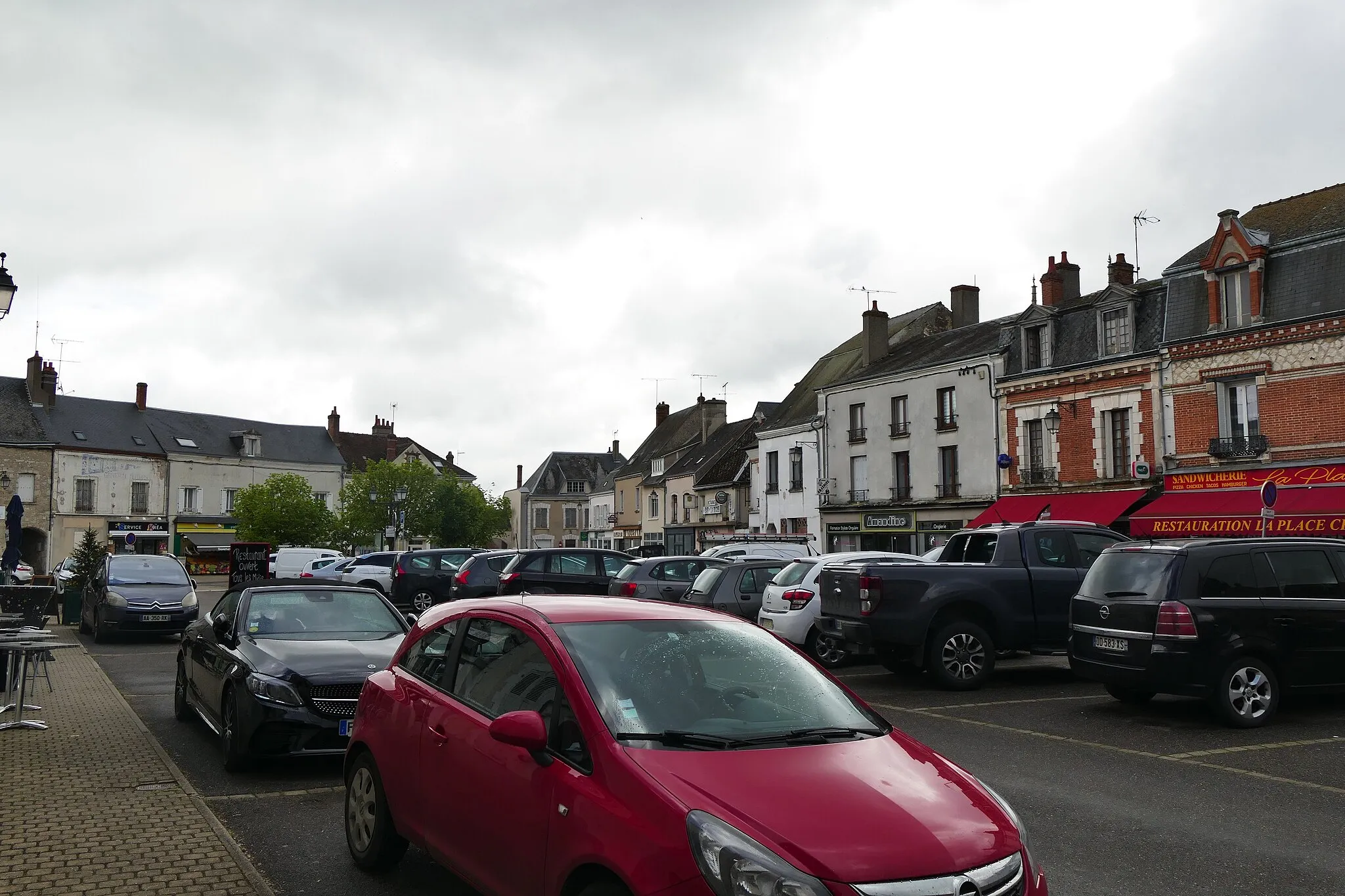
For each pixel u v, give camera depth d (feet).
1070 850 19.02
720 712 13.97
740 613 51.16
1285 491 77.30
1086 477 96.37
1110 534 43.11
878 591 39.01
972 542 43.60
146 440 190.70
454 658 16.97
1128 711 34.68
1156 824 20.75
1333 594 33.09
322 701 25.35
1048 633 40.88
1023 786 23.97
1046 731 30.99
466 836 14.74
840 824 11.18
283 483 188.96
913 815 11.59
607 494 247.29
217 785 24.81
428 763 16.05
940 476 114.11
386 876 17.92
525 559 70.79
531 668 14.76
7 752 26.78
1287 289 79.71
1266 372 80.33
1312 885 17.13
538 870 12.89
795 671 15.69
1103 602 33.83
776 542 93.71
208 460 199.62
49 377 180.45
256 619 29.22
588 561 72.59
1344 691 32.71
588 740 12.88
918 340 134.72
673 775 11.99
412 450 272.10
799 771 12.42
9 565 65.21
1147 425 90.48
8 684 34.91
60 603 80.28
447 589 84.84
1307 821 20.89
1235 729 31.14
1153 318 92.02
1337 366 75.41
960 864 10.92
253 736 25.12
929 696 38.37
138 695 40.40
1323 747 28.37
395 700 17.71
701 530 180.34
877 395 124.06
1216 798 22.77
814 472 136.77
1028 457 103.50
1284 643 32.07
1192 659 31.19
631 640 15.06
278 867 18.43
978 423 108.88
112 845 18.45
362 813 18.39
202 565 187.32
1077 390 97.50
